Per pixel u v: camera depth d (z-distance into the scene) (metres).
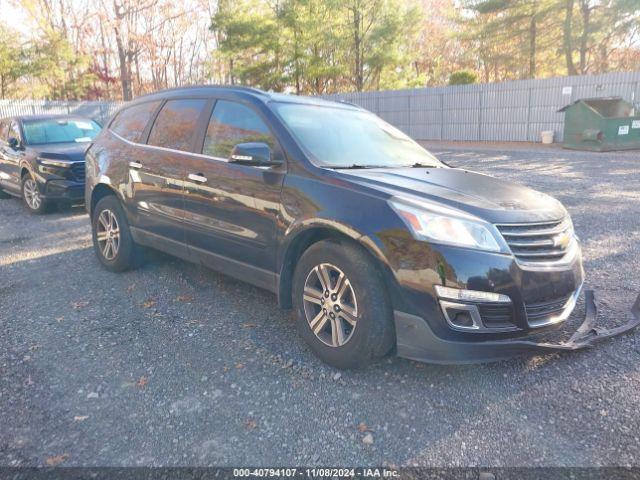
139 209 4.70
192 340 3.62
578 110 16.91
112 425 2.64
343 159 3.65
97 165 5.25
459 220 2.83
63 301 4.38
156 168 4.46
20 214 8.51
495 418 2.70
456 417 2.71
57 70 32.81
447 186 3.28
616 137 16.17
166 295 4.51
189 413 2.75
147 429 2.61
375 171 3.48
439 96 24.19
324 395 2.93
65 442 2.50
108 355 3.40
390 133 4.52
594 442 2.49
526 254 2.89
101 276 5.05
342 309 3.09
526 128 21.36
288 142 3.56
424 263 2.78
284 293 3.54
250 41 33.00
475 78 27.30
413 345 2.87
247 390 2.98
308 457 2.41
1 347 3.50
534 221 2.97
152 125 4.78
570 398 2.87
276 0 33.78
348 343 3.05
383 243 2.88
